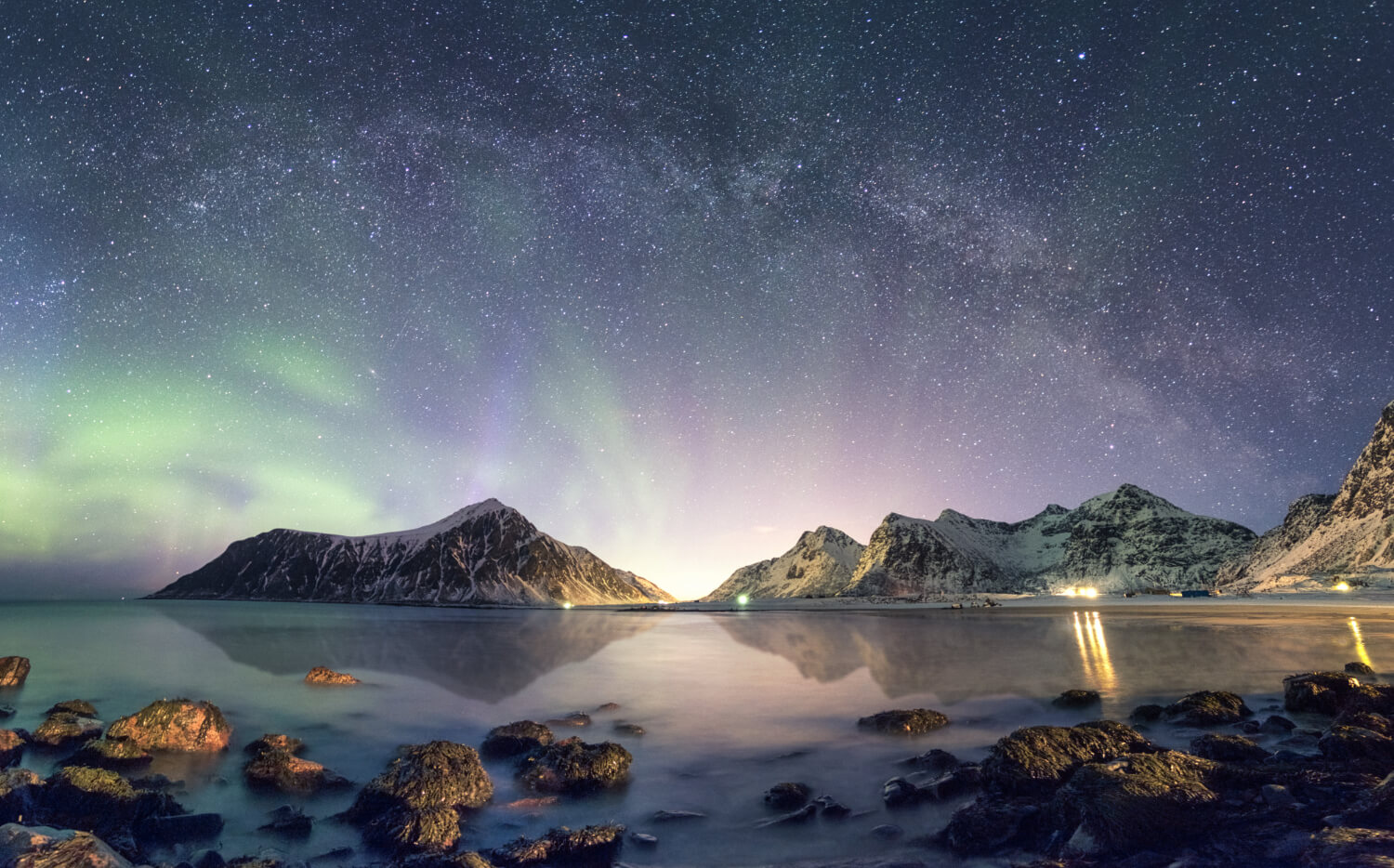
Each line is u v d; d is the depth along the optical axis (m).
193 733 12.36
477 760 9.70
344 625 57.09
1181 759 8.31
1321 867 5.62
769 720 14.40
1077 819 7.12
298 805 9.51
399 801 8.74
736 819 8.49
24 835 6.52
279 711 16.31
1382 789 6.98
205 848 7.91
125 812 8.39
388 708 16.62
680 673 22.75
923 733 12.67
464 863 6.63
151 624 55.59
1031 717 14.02
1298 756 9.38
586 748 10.62
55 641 36.66
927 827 7.94
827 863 6.95
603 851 7.26
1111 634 33.22
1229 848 6.36
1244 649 24.97
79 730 12.78
